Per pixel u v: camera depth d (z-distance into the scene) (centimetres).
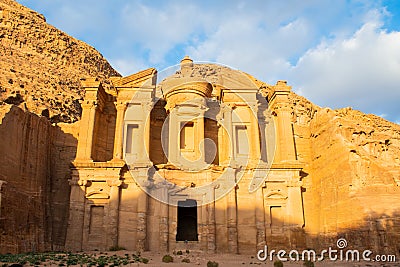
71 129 4125
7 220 2791
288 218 3706
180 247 3397
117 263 2339
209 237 3428
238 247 3519
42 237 3338
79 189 3584
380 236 2925
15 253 2794
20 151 3209
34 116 3569
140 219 3422
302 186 4031
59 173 3906
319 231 3694
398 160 3562
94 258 2625
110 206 3512
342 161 3497
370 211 3050
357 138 3691
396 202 3102
